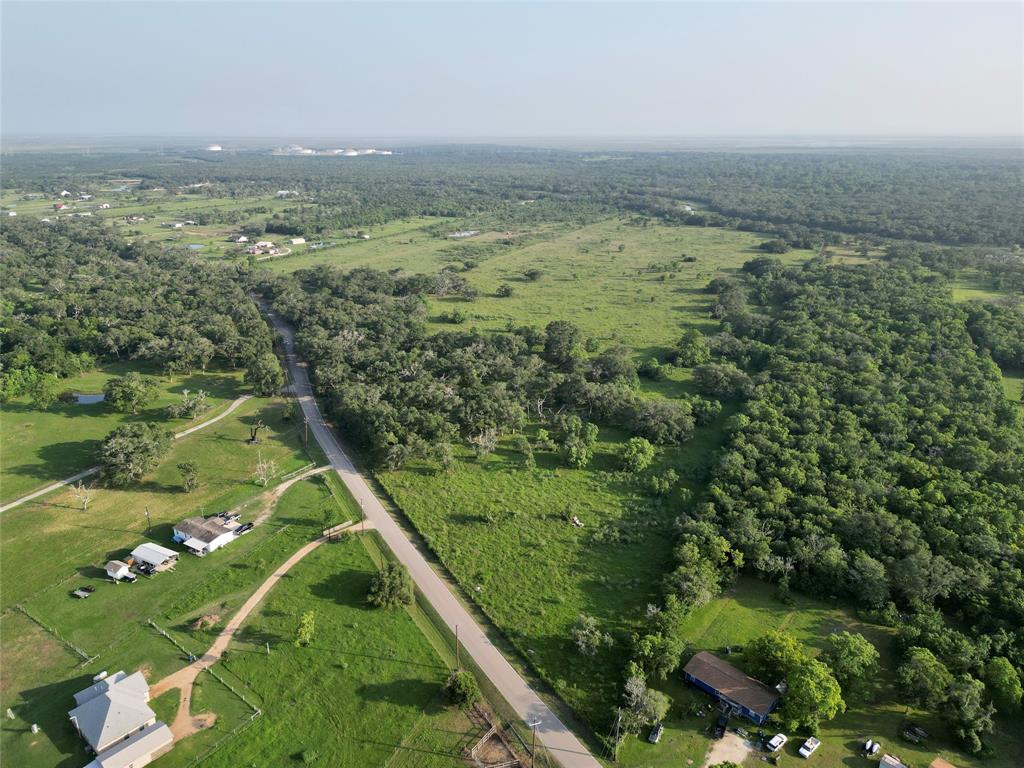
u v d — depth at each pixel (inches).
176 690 2908.5
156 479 4670.3
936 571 3444.9
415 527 4165.8
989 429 5002.5
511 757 2632.9
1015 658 2967.5
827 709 2691.9
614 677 3026.6
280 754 2632.9
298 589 3563.0
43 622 3284.9
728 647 3218.5
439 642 3235.7
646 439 5315.0
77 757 2583.7
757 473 4626.0
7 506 4288.9
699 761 2623.0
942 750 2696.9
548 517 4313.5
